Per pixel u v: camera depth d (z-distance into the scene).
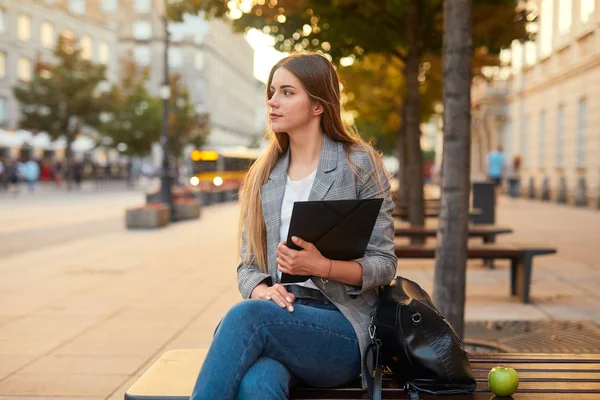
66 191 38.50
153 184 51.88
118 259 11.06
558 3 25.58
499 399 2.54
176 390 2.55
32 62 53.19
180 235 15.31
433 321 2.56
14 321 6.47
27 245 13.10
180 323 6.39
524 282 7.27
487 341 5.41
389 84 17.20
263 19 9.57
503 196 33.47
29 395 4.34
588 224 16.52
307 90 2.75
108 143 45.66
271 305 2.53
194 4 9.58
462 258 4.95
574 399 2.55
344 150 2.79
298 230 2.51
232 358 2.43
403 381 2.71
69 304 7.30
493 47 10.75
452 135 4.89
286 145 2.90
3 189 38.34
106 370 4.89
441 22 10.57
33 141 44.19
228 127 99.56
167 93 19.67
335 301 2.66
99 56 64.81
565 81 24.92
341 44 10.48
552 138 26.69
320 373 2.58
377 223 2.73
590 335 5.57
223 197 33.09
